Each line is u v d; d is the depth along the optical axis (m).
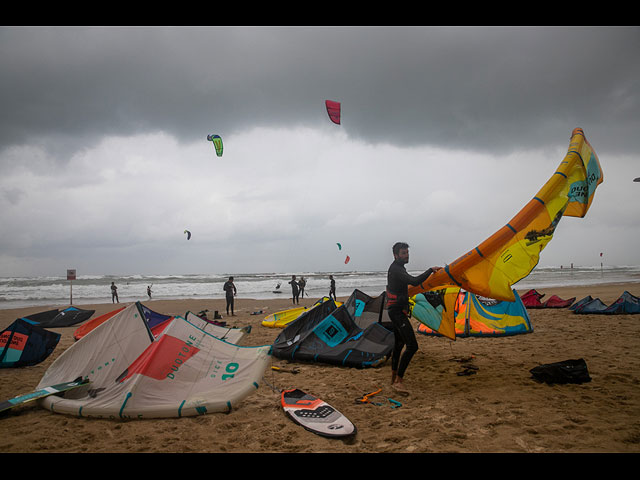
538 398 4.33
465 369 5.61
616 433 3.32
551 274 64.50
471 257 4.65
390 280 4.93
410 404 4.31
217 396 4.12
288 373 5.86
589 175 4.72
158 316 8.08
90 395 4.28
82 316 13.14
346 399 4.53
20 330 6.77
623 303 11.16
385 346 6.47
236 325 12.12
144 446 3.33
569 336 8.15
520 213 4.58
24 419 4.00
